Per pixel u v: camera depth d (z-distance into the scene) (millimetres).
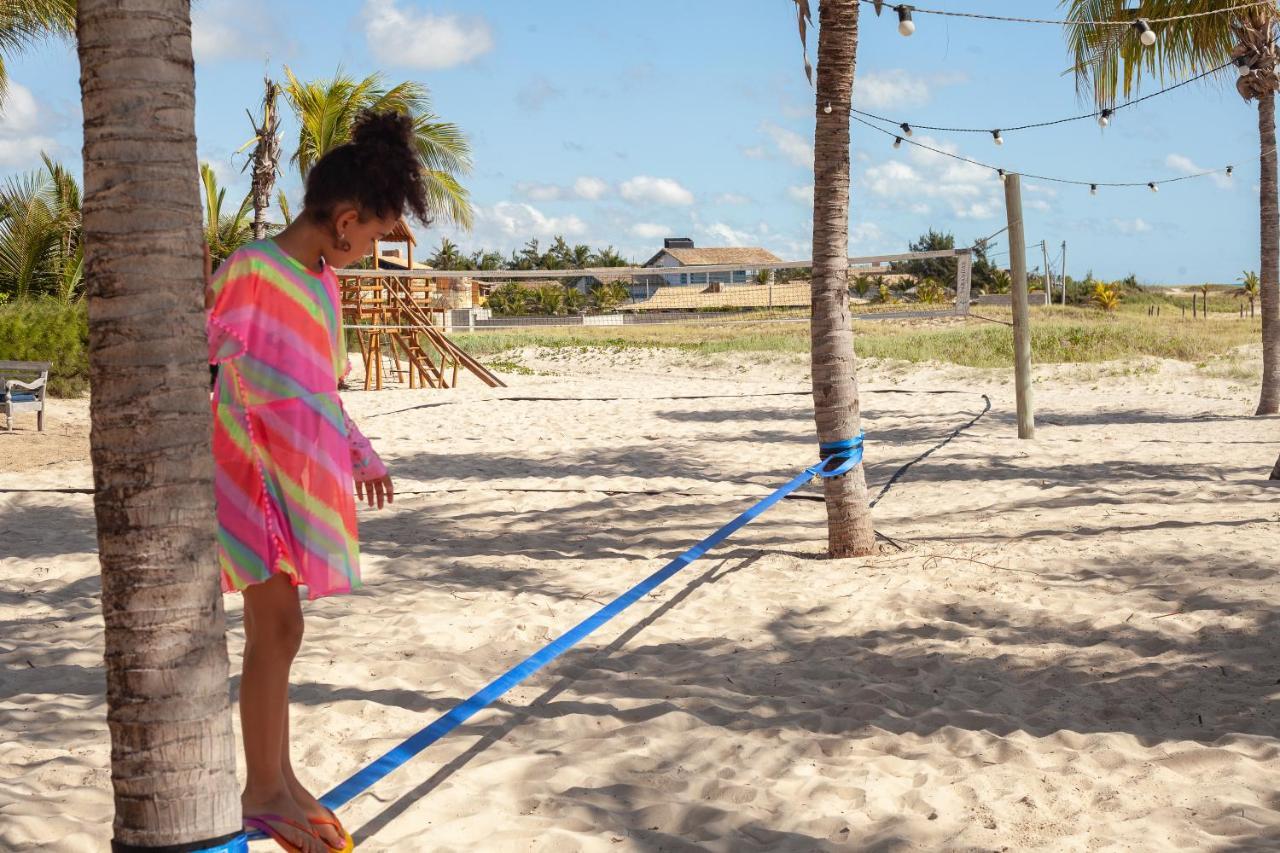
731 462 9953
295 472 2125
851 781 3014
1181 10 10977
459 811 2850
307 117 18969
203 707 1605
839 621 4758
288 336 2143
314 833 2244
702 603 5117
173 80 1561
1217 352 22250
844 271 5914
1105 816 2771
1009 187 11000
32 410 12781
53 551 6371
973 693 3803
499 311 63312
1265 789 2879
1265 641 4145
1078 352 22312
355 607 5078
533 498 8031
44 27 12891
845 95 5660
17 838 2668
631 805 2893
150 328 1546
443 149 19578
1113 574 5262
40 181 18031
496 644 4488
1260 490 7570
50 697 3842
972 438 11172
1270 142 12633
